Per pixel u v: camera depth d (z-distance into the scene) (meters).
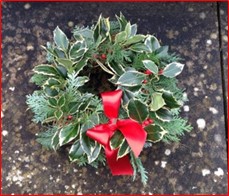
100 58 0.77
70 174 0.78
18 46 0.84
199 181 0.77
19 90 0.82
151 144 0.78
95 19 0.86
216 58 0.84
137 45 0.76
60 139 0.72
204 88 0.82
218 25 0.86
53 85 0.74
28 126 0.80
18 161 0.78
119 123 0.71
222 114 0.81
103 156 0.77
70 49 0.74
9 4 0.87
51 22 0.86
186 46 0.84
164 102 0.72
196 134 0.80
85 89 0.80
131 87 0.74
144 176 0.73
